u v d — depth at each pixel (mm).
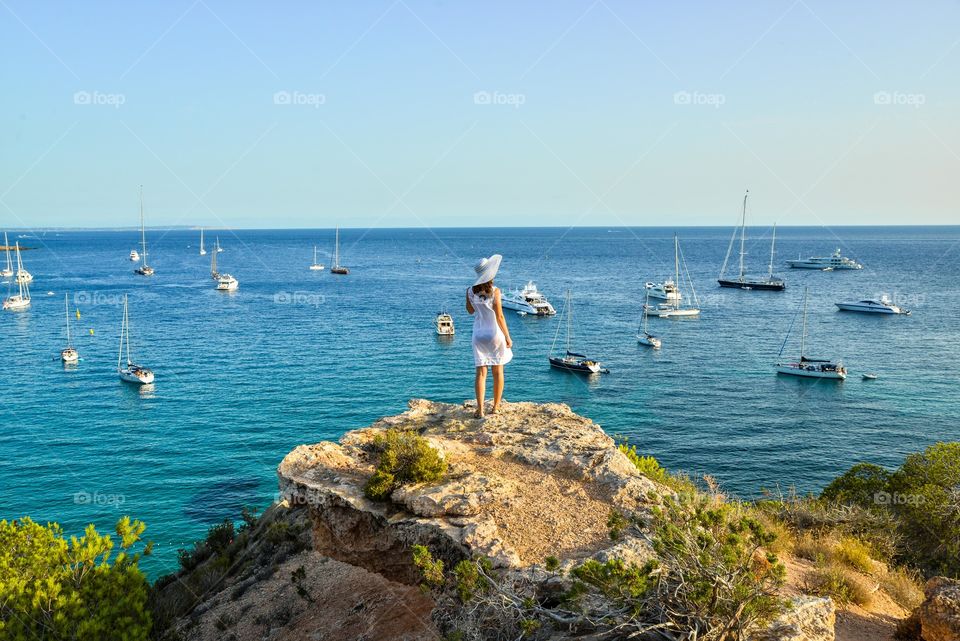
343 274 192750
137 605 11578
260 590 14250
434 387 62781
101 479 41250
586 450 10141
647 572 6523
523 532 8219
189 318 107688
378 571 9289
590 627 6652
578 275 185750
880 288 152625
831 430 51906
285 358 76062
